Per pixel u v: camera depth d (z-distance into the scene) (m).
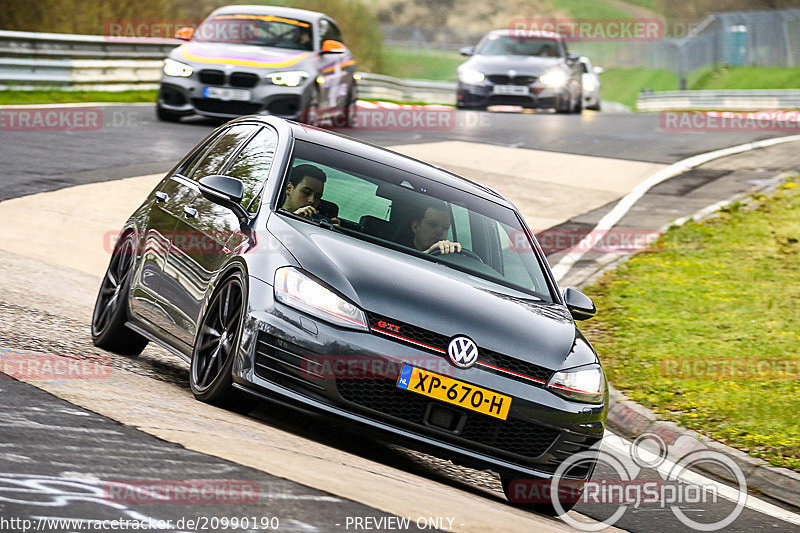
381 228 22.17
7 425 15.30
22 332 23.86
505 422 19.02
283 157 22.48
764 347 34.31
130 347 25.17
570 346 20.45
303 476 15.41
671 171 64.62
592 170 63.06
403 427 18.69
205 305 20.78
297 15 67.56
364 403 18.66
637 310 37.78
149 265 23.84
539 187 57.28
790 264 44.72
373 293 19.20
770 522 22.20
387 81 115.94
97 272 34.25
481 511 16.72
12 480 12.91
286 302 18.94
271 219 20.81
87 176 46.78
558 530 17.64
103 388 19.06
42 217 39.34
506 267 23.02
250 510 13.22
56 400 17.33
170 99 63.78
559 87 90.12
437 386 18.64
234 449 16.14
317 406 18.48
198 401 20.11
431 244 22.44
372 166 23.64
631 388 30.17
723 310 38.22
